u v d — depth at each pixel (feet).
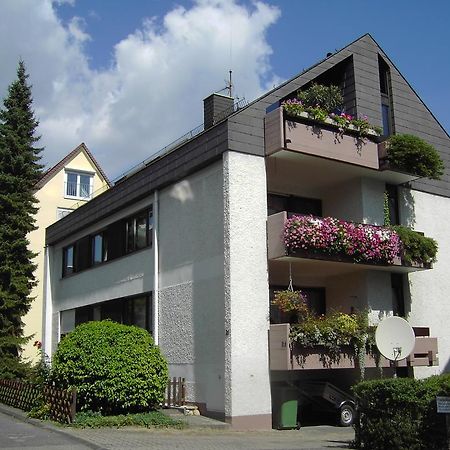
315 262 52.21
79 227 81.20
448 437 33.24
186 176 57.36
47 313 91.04
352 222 54.49
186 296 55.52
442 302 63.41
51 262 92.99
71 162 126.93
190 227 55.98
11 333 77.71
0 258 79.05
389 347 42.70
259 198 51.29
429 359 55.36
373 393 35.27
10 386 58.90
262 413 47.96
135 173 66.33
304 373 55.93
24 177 83.71
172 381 55.06
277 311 55.52
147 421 44.96
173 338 56.80
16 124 86.02
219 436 42.75
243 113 51.65
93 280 76.74
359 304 57.16
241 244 49.60
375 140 57.36
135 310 66.49
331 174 57.67
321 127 53.21
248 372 47.96
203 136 54.13
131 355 47.24
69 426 43.34
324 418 55.26
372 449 35.04
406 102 64.85
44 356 77.25
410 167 56.54
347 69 61.00
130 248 68.33
